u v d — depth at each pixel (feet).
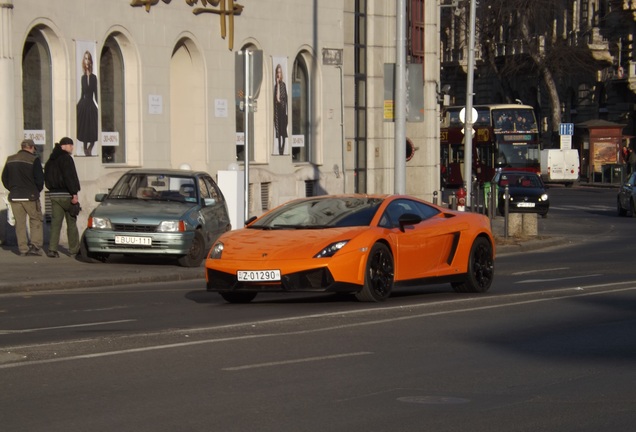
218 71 124.47
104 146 110.63
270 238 60.23
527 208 171.73
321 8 142.10
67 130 103.30
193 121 123.24
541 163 284.00
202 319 55.01
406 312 56.54
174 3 117.39
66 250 94.89
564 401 35.63
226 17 125.18
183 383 37.86
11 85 95.40
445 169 265.34
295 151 140.97
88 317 56.65
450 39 371.56
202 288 73.82
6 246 95.25
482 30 302.25
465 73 369.30
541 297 64.08
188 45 121.19
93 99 106.52
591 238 133.39
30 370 40.04
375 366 41.32
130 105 112.88
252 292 62.90
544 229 146.51
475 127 256.11
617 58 307.99
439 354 44.06
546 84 303.27
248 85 92.79
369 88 152.56
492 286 73.15
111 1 108.78
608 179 286.05
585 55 305.32
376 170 153.99
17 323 54.39
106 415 33.17
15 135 96.22
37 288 71.92
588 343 47.14
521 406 34.83
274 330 50.08
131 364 41.29
